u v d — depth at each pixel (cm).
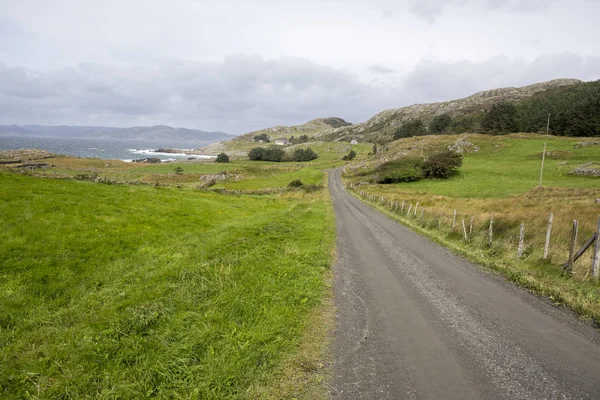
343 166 13000
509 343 639
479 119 16912
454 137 11412
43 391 436
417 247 1622
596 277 979
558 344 638
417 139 12475
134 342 561
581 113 10562
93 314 684
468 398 468
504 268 1181
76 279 890
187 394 446
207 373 489
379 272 1155
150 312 669
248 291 809
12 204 1466
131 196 2212
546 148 8525
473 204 3609
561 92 18475
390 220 2727
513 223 1708
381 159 11100
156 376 479
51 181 2180
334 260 1303
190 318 655
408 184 7012
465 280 1071
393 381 506
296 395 468
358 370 535
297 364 545
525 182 5706
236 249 1234
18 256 970
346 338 647
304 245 1442
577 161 6944
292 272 1012
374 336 659
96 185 2394
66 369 480
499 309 819
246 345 564
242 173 9256
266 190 5319
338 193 6066
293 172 9500
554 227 1572
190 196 2820
